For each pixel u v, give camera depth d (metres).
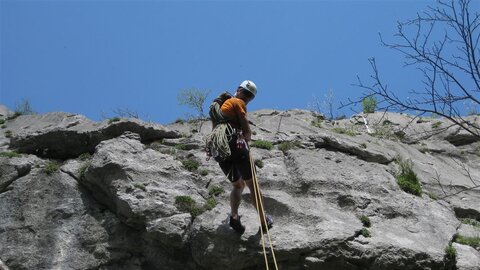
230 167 7.09
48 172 8.45
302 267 6.91
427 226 7.76
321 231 7.14
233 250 6.97
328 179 8.27
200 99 10.56
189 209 7.57
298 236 7.05
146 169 8.05
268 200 7.74
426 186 9.23
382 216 7.86
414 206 8.10
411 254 7.06
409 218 7.87
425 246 7.30
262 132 9.72
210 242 7.09
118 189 7.73
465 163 10.62
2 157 8.64
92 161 8.13
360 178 8.48
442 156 10.70
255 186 7.05
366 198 8.06
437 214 8.16
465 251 7.48
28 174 8.45
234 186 7.10
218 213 7.53
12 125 10.70
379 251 7.01
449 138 11.12
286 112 10.70
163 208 7.45
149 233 7.24
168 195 7.67
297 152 8.93
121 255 7.51
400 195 8.30
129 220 7.46
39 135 9.17
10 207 8.01
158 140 9.26
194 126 10.15
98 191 8.12
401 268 6.99
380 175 8.67
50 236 7.67
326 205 7.86
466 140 11.15
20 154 8.86
